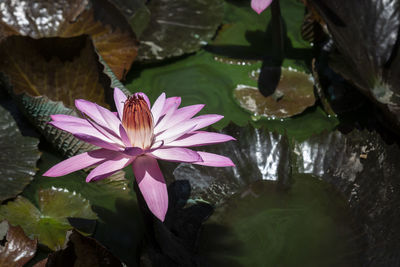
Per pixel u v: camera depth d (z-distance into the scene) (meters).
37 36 1.18
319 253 0.98
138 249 1.00
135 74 1.23
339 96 1.19
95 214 1.03
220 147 1.06
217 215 1.01
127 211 1.04
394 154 1.03
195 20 1.29
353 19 1.16
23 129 1.10
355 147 1.06
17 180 1.04
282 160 1.06
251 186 1.04
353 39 1.15
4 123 1.10
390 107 1.11
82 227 1.01
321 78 1.23
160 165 1.04
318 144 1.07
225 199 1.03
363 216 1.01
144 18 1.25
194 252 0.98
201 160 0.88
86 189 1.06
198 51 1.28
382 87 1.14
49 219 1.01
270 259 0.98
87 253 0.93
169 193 1.02
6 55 1.11
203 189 1.03
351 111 1.18
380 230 0.99
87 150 1.07
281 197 1.03
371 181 1.03
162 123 0.93
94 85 1.12
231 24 1.33
